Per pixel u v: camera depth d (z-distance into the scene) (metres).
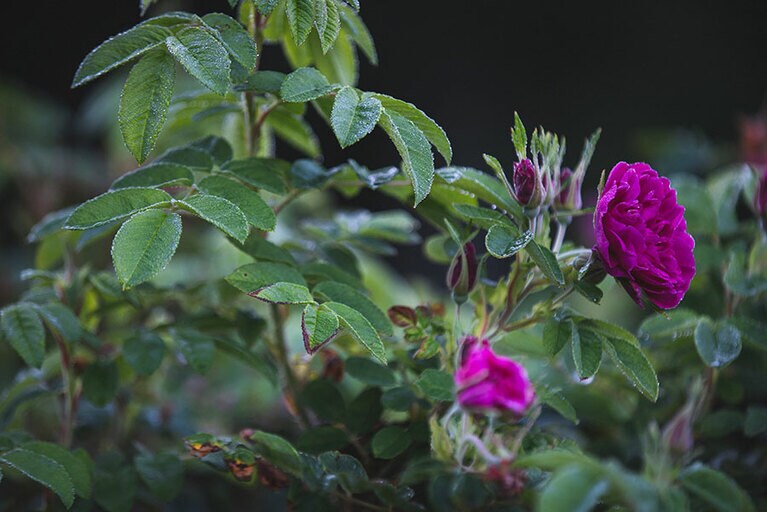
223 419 1.48
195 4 2.90
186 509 1.34
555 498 1.13
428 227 2.91
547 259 1.20
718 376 1.35
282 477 1.24
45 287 1.33
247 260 1.46
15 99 2.18
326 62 1.30
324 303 1.20
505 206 1.24
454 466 1.21
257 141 1.29
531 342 1.31
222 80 1.18
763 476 1.32
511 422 1.22
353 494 1.25
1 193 1.96
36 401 1.33
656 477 1.18
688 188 1.37
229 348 1.30
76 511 1.26
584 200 1.91
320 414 1.29
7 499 1.35
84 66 1.18
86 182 2.03
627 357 1.22
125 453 1.36
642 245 1.19
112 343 1.36
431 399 1.22
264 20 1.26
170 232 1.18
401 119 1.20
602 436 1.40
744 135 1.65
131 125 1.19
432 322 1.25
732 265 1.32
